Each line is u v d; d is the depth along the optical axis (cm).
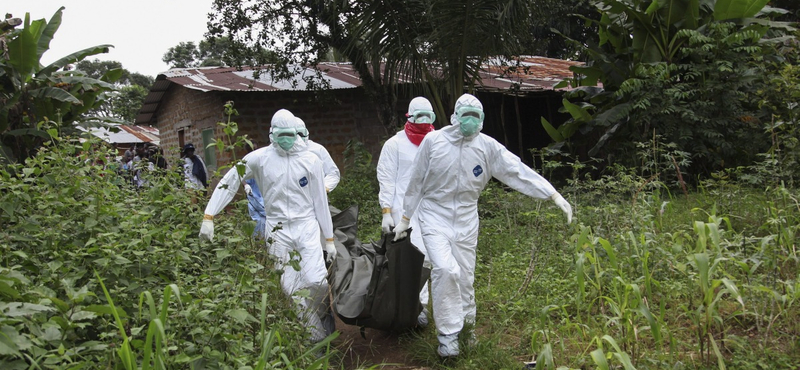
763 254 459
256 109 1386
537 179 488
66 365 271
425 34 1074
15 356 260
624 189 670
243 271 404
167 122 1786
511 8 1009
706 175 1133
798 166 748
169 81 1565
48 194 411
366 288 504
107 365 298
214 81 1391
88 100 985
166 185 486
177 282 356
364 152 1276
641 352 427
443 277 462
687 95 1049
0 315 253
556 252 652
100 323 326
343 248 582
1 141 879
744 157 1088
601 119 1082
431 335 516
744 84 1066
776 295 394
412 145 599
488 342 472
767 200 662
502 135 1559
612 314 476
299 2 1281
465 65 1120
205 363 320
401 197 589
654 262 516
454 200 488
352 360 489
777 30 1177
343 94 1442
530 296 553
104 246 350
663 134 1080
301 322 432
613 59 1195
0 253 347
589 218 687
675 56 1134
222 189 506
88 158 469
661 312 399
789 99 960
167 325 322
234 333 364
